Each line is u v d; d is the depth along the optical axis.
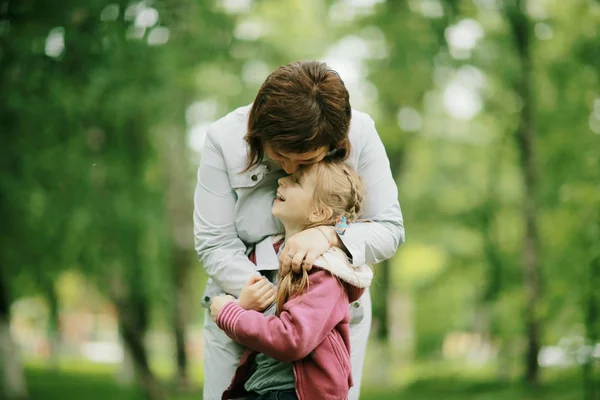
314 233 2.55
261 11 14.23
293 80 2.36
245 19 12.85
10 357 12.19
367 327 2.94
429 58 13.80
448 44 13.61
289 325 2.43
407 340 28.98
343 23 15.59
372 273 2.66
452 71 14.35
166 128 12.16
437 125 18.25
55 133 9.72
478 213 16.44
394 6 14.00
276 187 2.78
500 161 16.38
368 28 15.08
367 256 2.64
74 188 10.35
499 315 15.91
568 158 13.16
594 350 9.48
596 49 12.38
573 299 9.86
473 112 16.28
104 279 12.48
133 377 15.01
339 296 2.52
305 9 15.80
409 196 21.14
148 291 13.37
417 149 19.78
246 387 2.69
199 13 10.91
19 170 9.79
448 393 15.55
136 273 12.76
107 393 15.72
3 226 10.48
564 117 13.42
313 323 2.43
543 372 13.75
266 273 2.78
